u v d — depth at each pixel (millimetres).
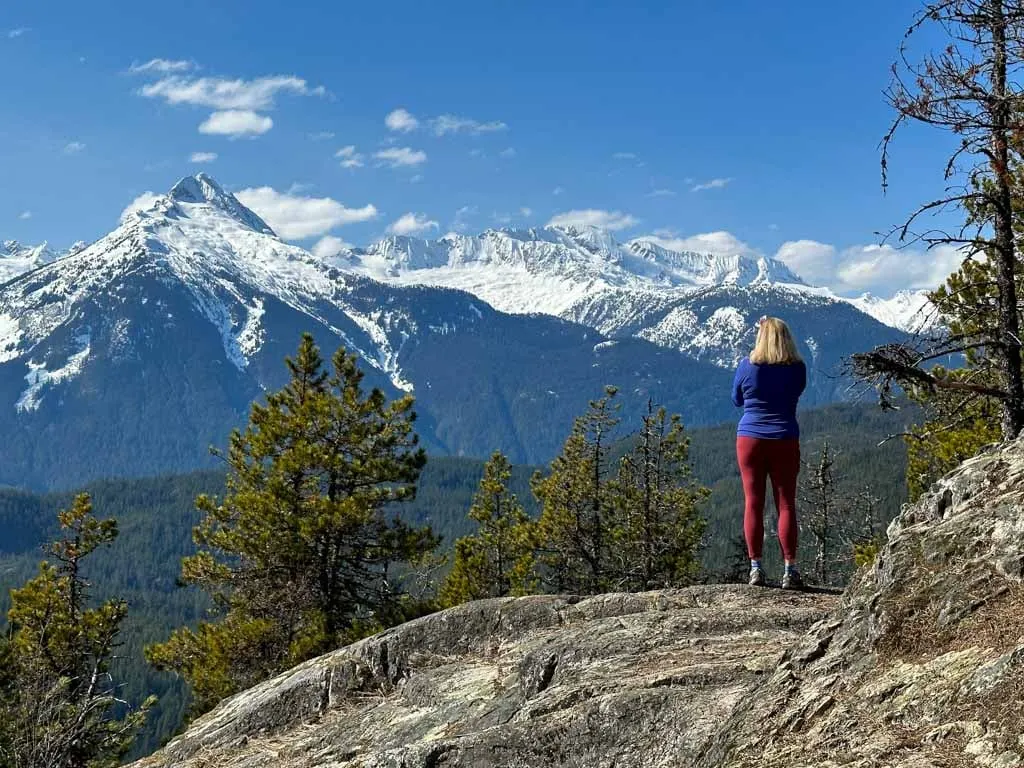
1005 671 4348
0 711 12781
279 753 9125
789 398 8703
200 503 26391
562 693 7129
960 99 11359
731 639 7996
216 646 24453
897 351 13320
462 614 10359
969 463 6477
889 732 4512
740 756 5086
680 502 38938
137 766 10250
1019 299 14273
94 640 29094
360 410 26156
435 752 6793
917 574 5562
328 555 26094
